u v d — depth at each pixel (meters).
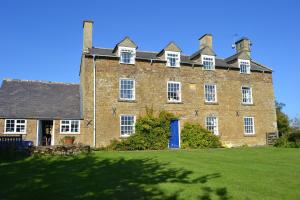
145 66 29.92
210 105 31.73
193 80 31.48
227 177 12.45
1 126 25.86
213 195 9.59
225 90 32.72
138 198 9.17
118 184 10.95
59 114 27.44
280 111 44.56
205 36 34.97
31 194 9.62
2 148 18.12
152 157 18.89
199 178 12.24
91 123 27.38
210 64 32.53
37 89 29.67
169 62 30.88
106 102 28.08
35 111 27.11
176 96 30.67
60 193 9.73
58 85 30.98
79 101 29.59
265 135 33.75
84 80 27.89
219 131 31.69
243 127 32.84
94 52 29.58
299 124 46.16
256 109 33.84
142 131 28.00
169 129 29.06
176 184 10.99
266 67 35.81
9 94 28.14
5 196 9.40
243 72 33.97
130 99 28.83
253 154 21.20
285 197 9.52
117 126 28.06
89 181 11.46
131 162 16.55
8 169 14.05
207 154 21.05
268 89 34.91
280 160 17.97
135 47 29.70
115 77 28.70
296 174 13.20
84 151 20.64
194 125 30.28
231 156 19.94
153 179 11.91
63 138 26.48
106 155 19.61
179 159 18.09
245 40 37.12
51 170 13.84
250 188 10.56
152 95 29.64
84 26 30.67
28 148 18.80
